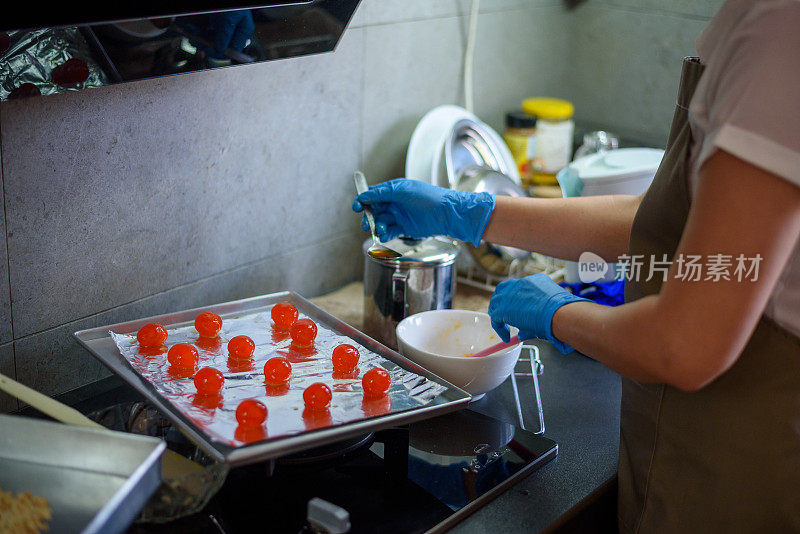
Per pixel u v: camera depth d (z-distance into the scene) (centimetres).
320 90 147
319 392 97
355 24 149
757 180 72
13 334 112
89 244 118
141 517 89
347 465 104
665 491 99
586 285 154
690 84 90
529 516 97
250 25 102
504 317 106
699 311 76
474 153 173
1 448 84
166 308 133
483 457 107
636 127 206
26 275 111
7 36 83
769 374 89
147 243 126
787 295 85
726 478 93
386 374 104
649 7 193
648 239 96
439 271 134
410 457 107
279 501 97
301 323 117
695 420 94
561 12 204
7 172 105
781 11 73
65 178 112
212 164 132
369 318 139
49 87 92
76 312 119
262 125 138
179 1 89
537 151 192
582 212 121
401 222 130
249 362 111
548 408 124
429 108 175
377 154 165
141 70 98
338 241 163
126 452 80
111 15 83
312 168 151
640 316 82
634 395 102
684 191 90
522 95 204
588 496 102
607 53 204
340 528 82
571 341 96
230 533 90
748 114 72
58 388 120
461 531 94
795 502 91
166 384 102
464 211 124
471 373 113
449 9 170
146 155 121
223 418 94
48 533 76
